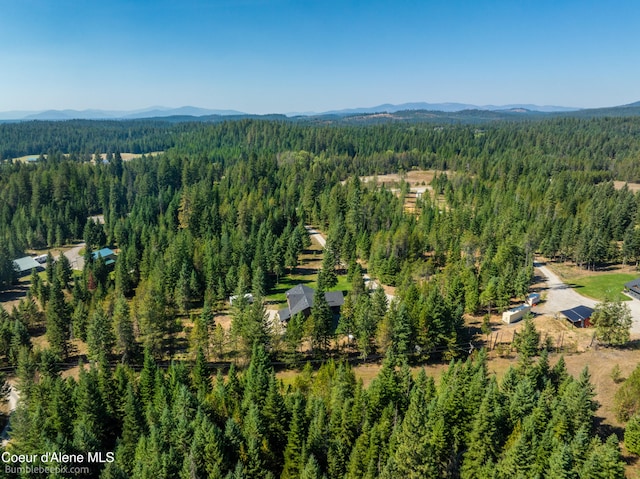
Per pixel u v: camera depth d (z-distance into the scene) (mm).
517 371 66625
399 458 43688
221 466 47906
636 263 129500
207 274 109375
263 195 186250
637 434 49812
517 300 103375
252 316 78188
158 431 50812
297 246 130125
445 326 79062
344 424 52250
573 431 51062
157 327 81312
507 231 133000
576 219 137875
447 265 114875
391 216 151875
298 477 49062
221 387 60219
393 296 107000
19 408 55312
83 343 92000
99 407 57812
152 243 132750
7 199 178625
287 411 55344
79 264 143125
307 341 86875
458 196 181125
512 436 48625
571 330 85812
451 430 51781
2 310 89062
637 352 75500
